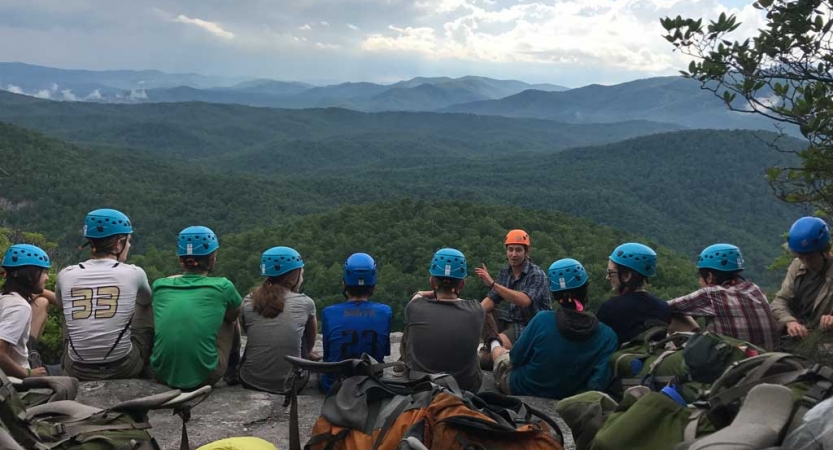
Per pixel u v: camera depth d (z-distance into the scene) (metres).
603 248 76.06
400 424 2.36
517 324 5.89
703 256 4.55
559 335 4.20
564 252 73.56
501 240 80.00
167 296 4.76
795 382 2.13
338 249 83.19
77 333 4.65
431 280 4.66
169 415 4.32
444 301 4.51
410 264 78.38
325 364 2.63
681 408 2.25
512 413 2.52
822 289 4.66
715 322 4.36
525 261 5.91
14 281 4.30
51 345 6.52
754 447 1.79
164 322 4.65
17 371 4.05
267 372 4.88
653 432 2.21
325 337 4.65
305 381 4.79
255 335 4.91
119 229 4.89
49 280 6.59
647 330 3.99
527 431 2.32
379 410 2.50
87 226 4.86
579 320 4.20
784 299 4.86
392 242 81.19
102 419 2.52
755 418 1.93
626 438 2.19
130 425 2.53
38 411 2.56
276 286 5.01
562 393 4.23
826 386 2.03
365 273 4.68
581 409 2.63
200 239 4.93
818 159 4.90
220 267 75.75
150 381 4.80
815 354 3.50
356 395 2.53
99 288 4.71
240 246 89.56
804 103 4.82
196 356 4.62
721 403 2.14
